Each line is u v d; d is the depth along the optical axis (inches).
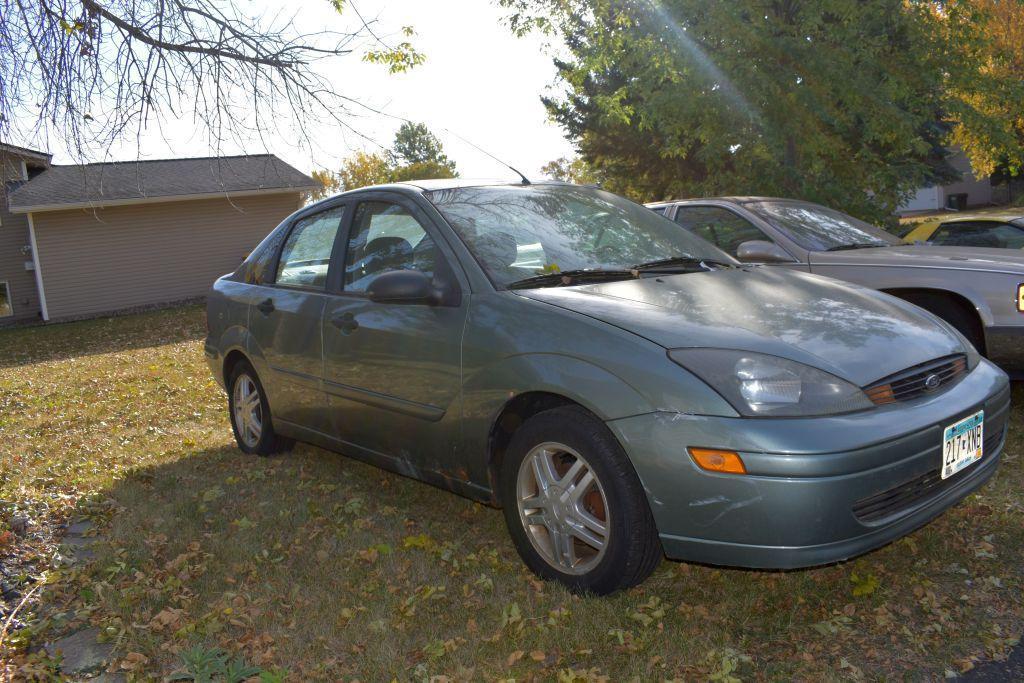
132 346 594.6
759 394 109.1
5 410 331.3
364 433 164.7
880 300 143.5
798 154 421.1
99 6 192.9
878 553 137.7
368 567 142.5
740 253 191.3
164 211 941.2
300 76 210.2
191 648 116.4
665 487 111.7
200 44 205.0
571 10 445.4
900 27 415.5
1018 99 438.3
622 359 117.2
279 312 188.9
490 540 152.1
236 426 221.8
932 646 110.1
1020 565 130.7
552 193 173.0
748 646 112.8
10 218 960.3
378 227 167.6
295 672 111.1
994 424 130.0
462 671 107.2
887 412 112.8
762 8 408.5
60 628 126.0
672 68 404.5
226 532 161.5
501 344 131.3
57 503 182.1
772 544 106.8
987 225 322.0
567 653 111.7
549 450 127.2
